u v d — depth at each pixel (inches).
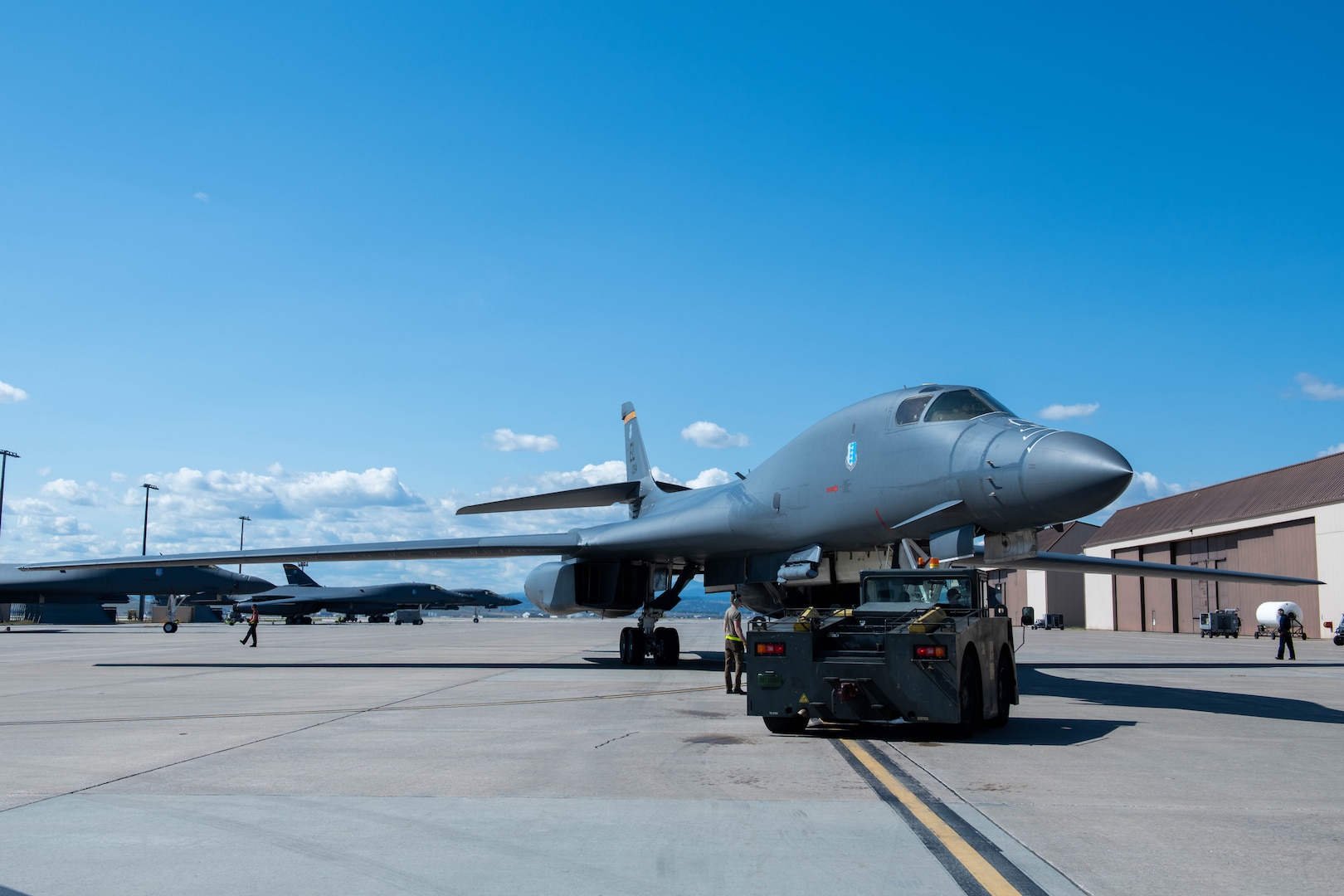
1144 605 2223.2
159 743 354.0
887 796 255.8
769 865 189.6
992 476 462.3
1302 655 1077.8
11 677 689.0
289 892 174.7
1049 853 199.2
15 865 191.5
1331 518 1557.6
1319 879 181.0
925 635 357.1
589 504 881.5
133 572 2086.6
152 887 177.6
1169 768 302.5
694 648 1144.2
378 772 292.4
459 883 179.2
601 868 188.4
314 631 2087.8
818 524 569.9
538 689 579.8
